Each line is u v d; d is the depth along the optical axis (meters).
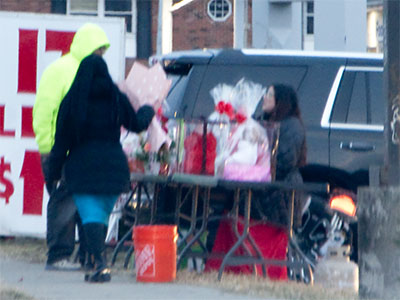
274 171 25.81
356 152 30.30
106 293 22.80
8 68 34.94
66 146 23.97
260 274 27.34
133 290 23.30
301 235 29.58
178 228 27.39
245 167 25.34
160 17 46.69
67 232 28.23
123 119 24.08
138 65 25.36
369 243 22.00
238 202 25.67
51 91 27.53
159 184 27.25
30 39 35.00
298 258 27.77
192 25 70.19
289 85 28.12
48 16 35.06
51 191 28.31
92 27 26.92
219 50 31.38
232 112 25.81
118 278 25.70
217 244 27.97
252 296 22.88
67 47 35.12
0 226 34.69
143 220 29.06
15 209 34.75
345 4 44.69
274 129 25.83
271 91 27.69
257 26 47.97
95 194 23.78
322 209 29.72
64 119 23.78
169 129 28.23
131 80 25.28
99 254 24.55
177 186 27.03
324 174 30.33
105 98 24.05
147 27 67.81
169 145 26.47
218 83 30.52
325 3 45.09
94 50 26.77
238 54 31.02
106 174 23.78
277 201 26.50
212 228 28.53
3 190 34.75
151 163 26.72
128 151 26.94
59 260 28.19
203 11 70.06
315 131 30.47
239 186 24.92
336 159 30.30
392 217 21.59
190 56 31.09
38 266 29.25
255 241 27.12
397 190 21.58
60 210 28.19
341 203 29.80
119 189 23.89
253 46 48.12
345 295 23.52
